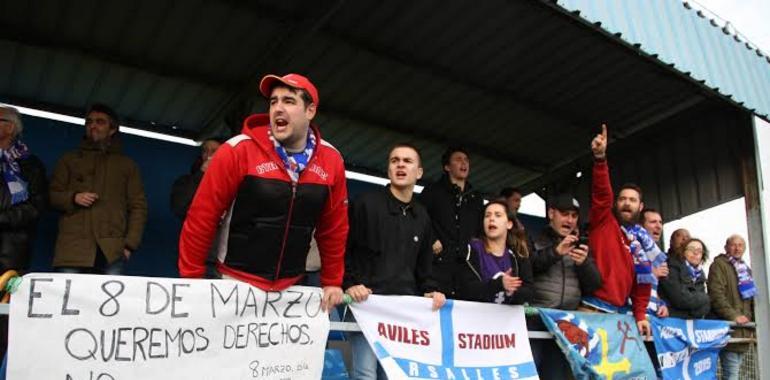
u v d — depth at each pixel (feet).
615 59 17.47
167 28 15.80
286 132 8.41
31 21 15.16
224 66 17.66
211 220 8.25
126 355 7.84
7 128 11.25
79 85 18.30
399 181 11.28
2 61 16.74
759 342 19.35
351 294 10.11
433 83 18.95
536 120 21.66
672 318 16.08
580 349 13.14
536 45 16.76
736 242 19.92
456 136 22.98
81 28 15.60
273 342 8.91
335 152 9.39
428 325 11.02
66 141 18.66
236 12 15.26
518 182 27.66
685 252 18.44
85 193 12.74
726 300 19.22
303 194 8.69
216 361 8.39
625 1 15.53
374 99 19.98
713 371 17.20
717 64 18.28
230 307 8.63
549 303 13.79
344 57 17.40
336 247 9.51
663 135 23.43
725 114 21.44
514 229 13.50
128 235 13.38
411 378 10.23
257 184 8.35
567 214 14.52
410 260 11.10
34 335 7.36
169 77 17.92
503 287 11.80
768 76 20.68
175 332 8.20
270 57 16.83
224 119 19.69
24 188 11.35
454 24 15.83
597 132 22.61
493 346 11.93
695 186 22.35
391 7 15.11
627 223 15.49
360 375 10.55
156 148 20.17
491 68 18.04
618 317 14.29
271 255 8.73
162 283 8.25
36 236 17.28
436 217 14.03
